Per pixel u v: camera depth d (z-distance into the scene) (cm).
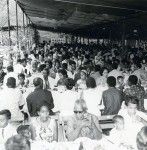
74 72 1177
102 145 399
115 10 1351
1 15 2394
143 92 659
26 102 661
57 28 3897
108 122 591
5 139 443
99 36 3394
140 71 1046
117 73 996
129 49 2330
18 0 1650
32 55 1572
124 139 444
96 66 1014
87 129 466
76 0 1158
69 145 399
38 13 2219
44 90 623
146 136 270
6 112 450
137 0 1009
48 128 465
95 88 720
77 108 462
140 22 1619
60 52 1947
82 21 2438
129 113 481
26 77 929
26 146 236
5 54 1611
